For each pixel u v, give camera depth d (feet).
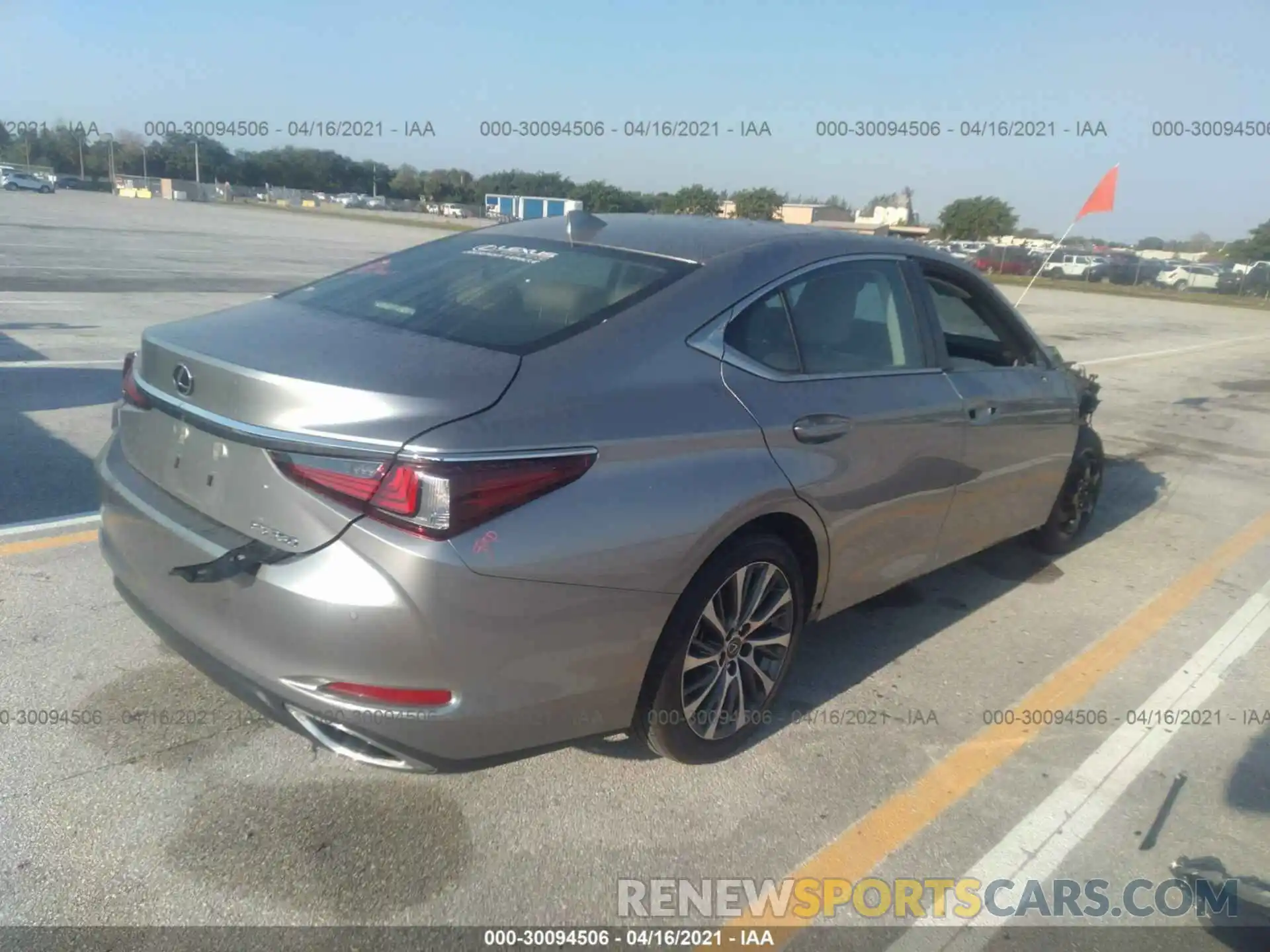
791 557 10.46
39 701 10.61
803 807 9.95
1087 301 107.96
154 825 8.87
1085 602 16.03
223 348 8.80
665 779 10.19
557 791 9.87
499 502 7.77
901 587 16.07
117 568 9.63
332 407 7.77
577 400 8.52
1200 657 14.26
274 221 148.56
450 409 7.84
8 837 8.57
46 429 20.75
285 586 7.69
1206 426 33.63
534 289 10.12
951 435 12.45
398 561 7.47
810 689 12.41
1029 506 15.43
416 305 10.07
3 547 14.39
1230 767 11.31
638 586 8.59
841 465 10.65
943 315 13.41
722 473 9.25
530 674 8.18
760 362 10.23
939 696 12.50
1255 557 19.04
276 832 8.92
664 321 9.64
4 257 60.80
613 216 12.61
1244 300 140.46
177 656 11.73
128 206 164.04
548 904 8.38
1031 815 10.16
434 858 8.78
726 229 11.91
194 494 8.71
